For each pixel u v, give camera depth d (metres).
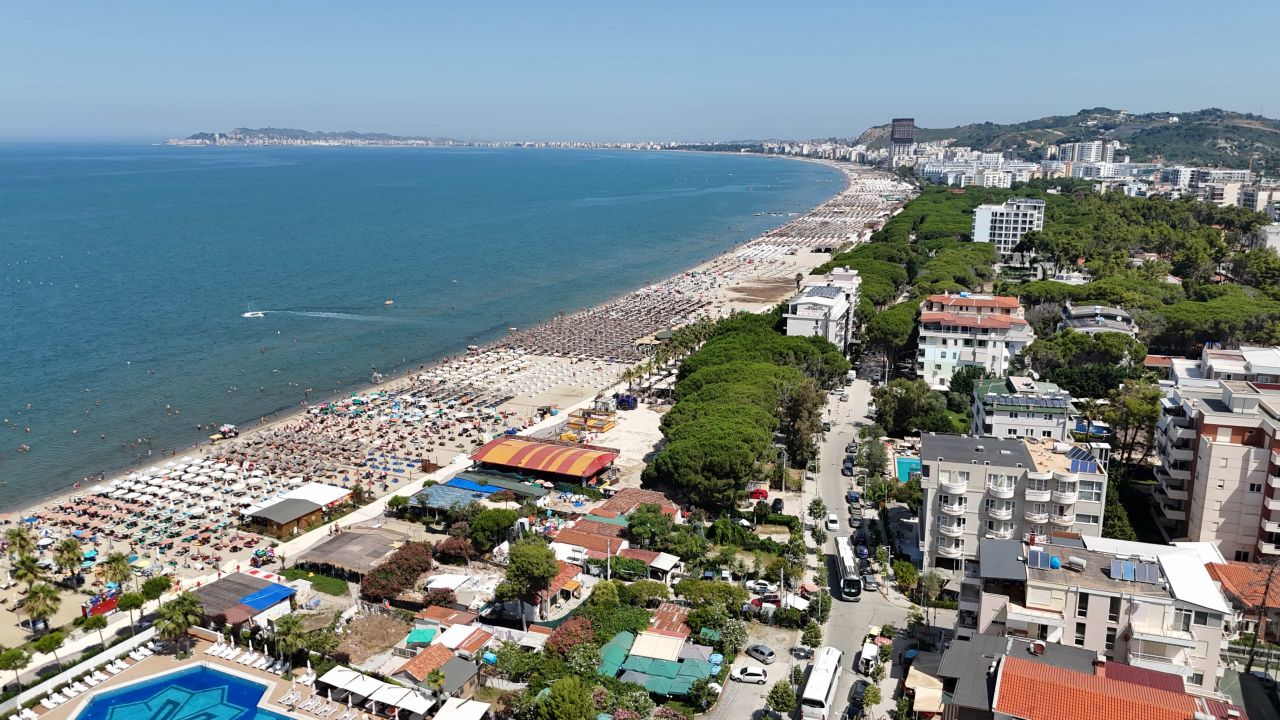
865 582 161.12
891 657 136.62
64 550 154.12
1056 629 115.81
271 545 181.25
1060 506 151.12
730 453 188.50
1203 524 162.50
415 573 160.88
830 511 195.25
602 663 130.88
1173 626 112.25
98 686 129.25
